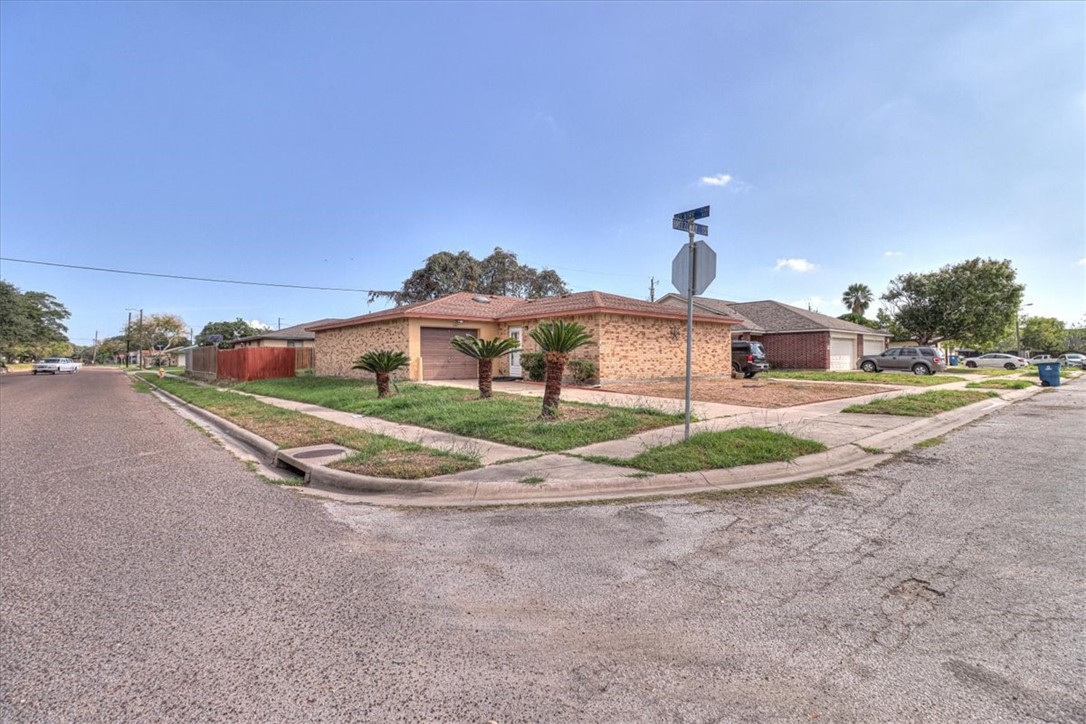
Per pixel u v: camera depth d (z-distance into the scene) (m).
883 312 43.72
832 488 6.01
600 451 7.48
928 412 11.35
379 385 14.34
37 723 2.23
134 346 91.31
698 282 7.61
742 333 31.84
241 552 4.21
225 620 3.11
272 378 24.72
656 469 6.45
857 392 15.82
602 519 4.99
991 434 9.55
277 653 2.77
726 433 8.12
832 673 2.58
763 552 4.15
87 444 9.38
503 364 21.88
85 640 2.89
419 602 3.34
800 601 3.33
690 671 2.61
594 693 2.45
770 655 2.74
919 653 2.74
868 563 3.91
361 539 4.52
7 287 38.94
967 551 4.12
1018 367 36.34
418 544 4.39
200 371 33.28
